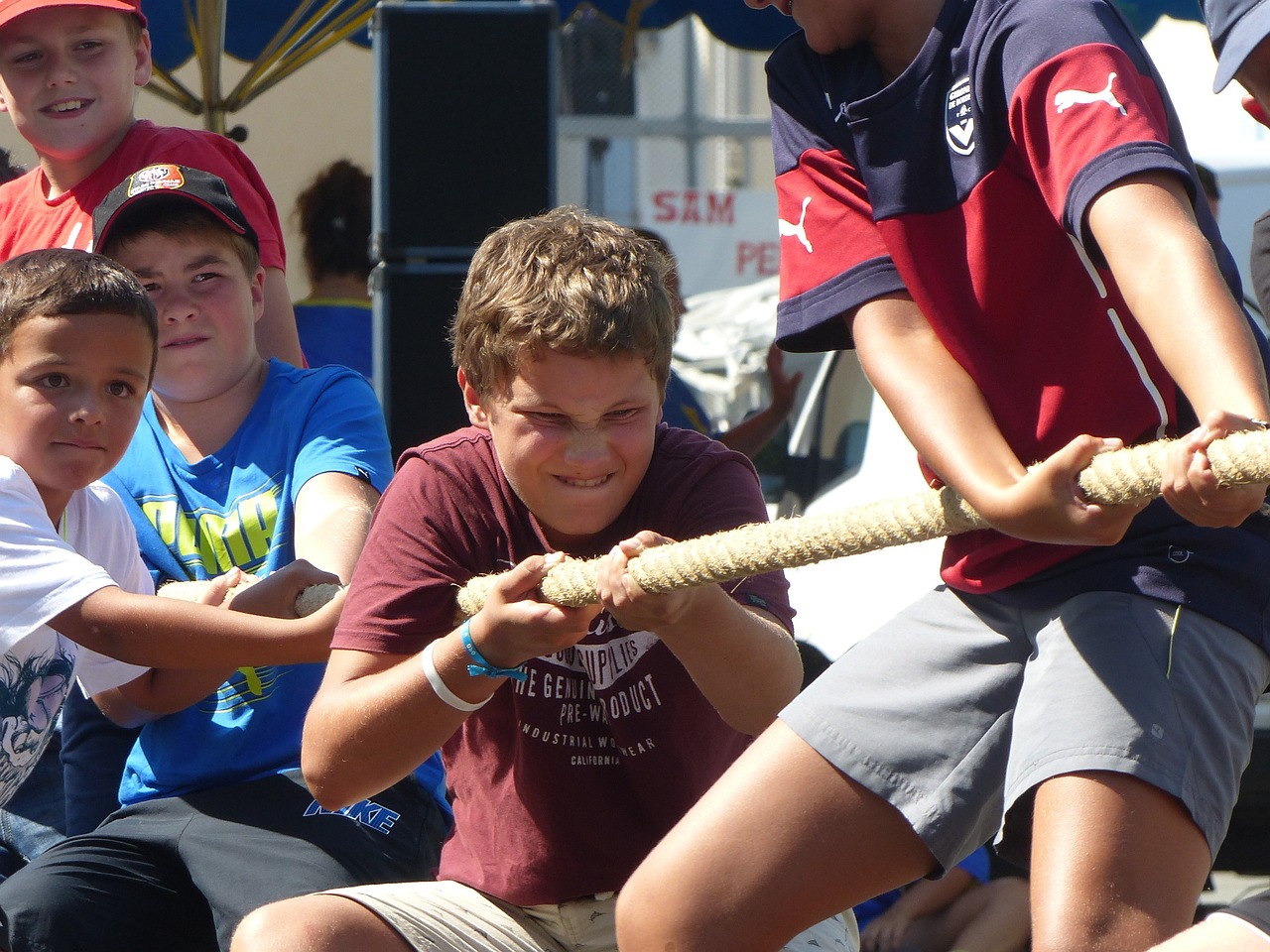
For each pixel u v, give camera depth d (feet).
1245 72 23.11
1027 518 17.74
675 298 25.26
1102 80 20.22
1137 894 19.44
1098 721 20.35
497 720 25.05
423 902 24.32
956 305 22.71
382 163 57.62
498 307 22.47
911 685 22.99
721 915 22.03
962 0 22.63
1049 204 20.88
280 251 42.06
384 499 25.45
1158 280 18.25
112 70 41.52
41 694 29.48
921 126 22.86
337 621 27.35
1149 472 16.24
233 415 34.14
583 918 24.95
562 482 22.81
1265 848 51.19
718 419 82.58
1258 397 16.69
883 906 46.85
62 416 28.81
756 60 119.75
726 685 22.68
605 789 24.82
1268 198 75.10
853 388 73.82
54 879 29.50
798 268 24.48
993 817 22.98
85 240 41.01
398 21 57.47
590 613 21.27
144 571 32.35
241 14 72.33
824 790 22.39
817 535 19.29
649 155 114.73
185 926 30.50
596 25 112.47
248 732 31.14
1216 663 20.88
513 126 57.88
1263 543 21.65
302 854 29.01
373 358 60.18
